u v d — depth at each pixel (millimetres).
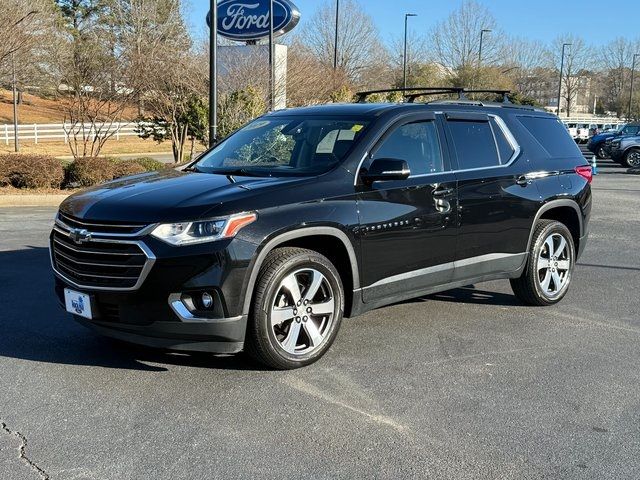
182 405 4055
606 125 56188
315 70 26391
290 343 4551
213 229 4125
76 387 4297
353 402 4148
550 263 6363
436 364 4840
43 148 33031
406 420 3918
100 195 4566
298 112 5816
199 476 3268
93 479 3223
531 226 6070
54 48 18875
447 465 3414
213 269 4113
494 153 5887
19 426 3754
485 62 53281
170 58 19000
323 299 4703
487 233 5684
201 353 4945
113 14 37188
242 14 25000
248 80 19406
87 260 4309
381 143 5078
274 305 4422
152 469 3322
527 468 3398
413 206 5086
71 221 4441
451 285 5547
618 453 3566
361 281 4855
